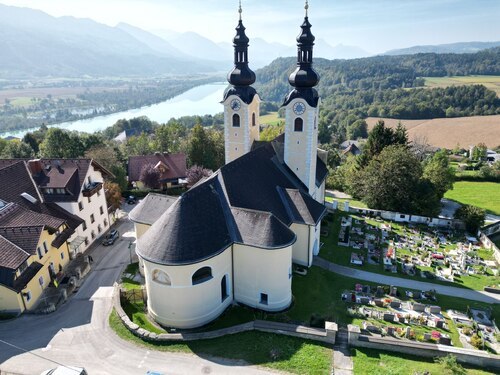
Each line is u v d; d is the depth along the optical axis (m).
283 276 37.06
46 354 31.95
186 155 98.88
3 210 42.44
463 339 34.91
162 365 30.23
